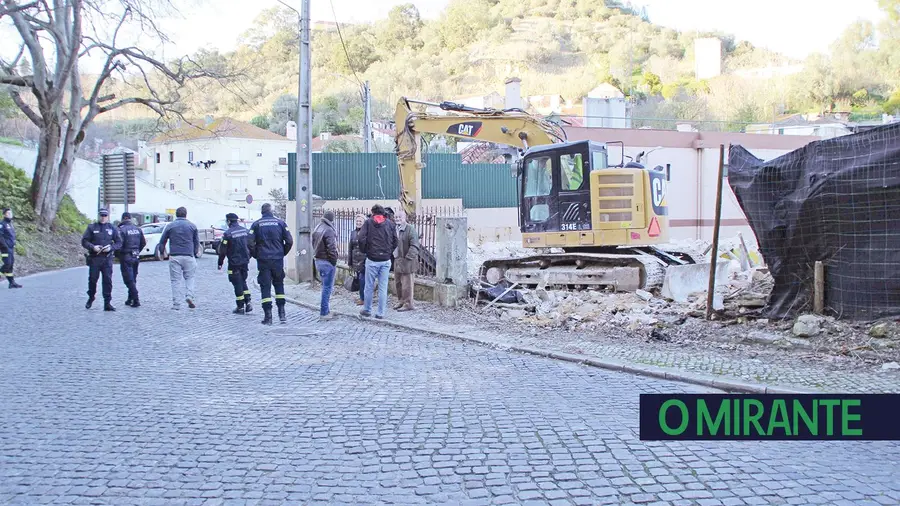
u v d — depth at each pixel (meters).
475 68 102.94
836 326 9.09
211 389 7.30
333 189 28.56
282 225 12.20
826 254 9.45
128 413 6.39
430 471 4.93
